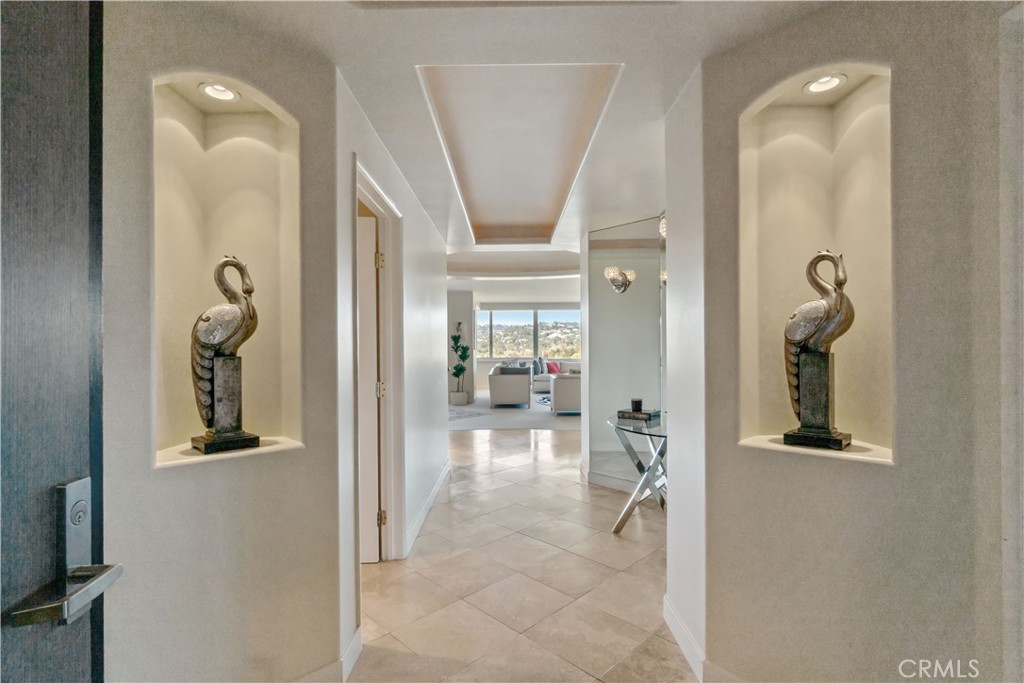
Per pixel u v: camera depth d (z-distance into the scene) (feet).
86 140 2.18
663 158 9.20
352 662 6.19
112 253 4.39
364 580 8.50
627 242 15.20
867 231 5.42
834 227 5.90
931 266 4.28
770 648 5.33
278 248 5.86
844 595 4.83
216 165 5.83
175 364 5.34
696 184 6.13
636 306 15.20
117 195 4.42
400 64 6.00
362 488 9.33
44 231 1.94
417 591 8.09
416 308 11.08
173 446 5.31
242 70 5.19
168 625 4.67
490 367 45.16
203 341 5.08
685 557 6.51
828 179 5.93
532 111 7.99
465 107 7.84
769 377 5.86
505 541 10.23
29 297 1.86
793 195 5.89
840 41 4.86
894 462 4.52
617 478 14.21
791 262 5.86
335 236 5.83
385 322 9.41
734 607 5.61
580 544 10.06
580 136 9.03
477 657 6.36
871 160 5.34
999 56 3.92
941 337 4.23
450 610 7.50
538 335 45.42
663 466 12.13
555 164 10.55
